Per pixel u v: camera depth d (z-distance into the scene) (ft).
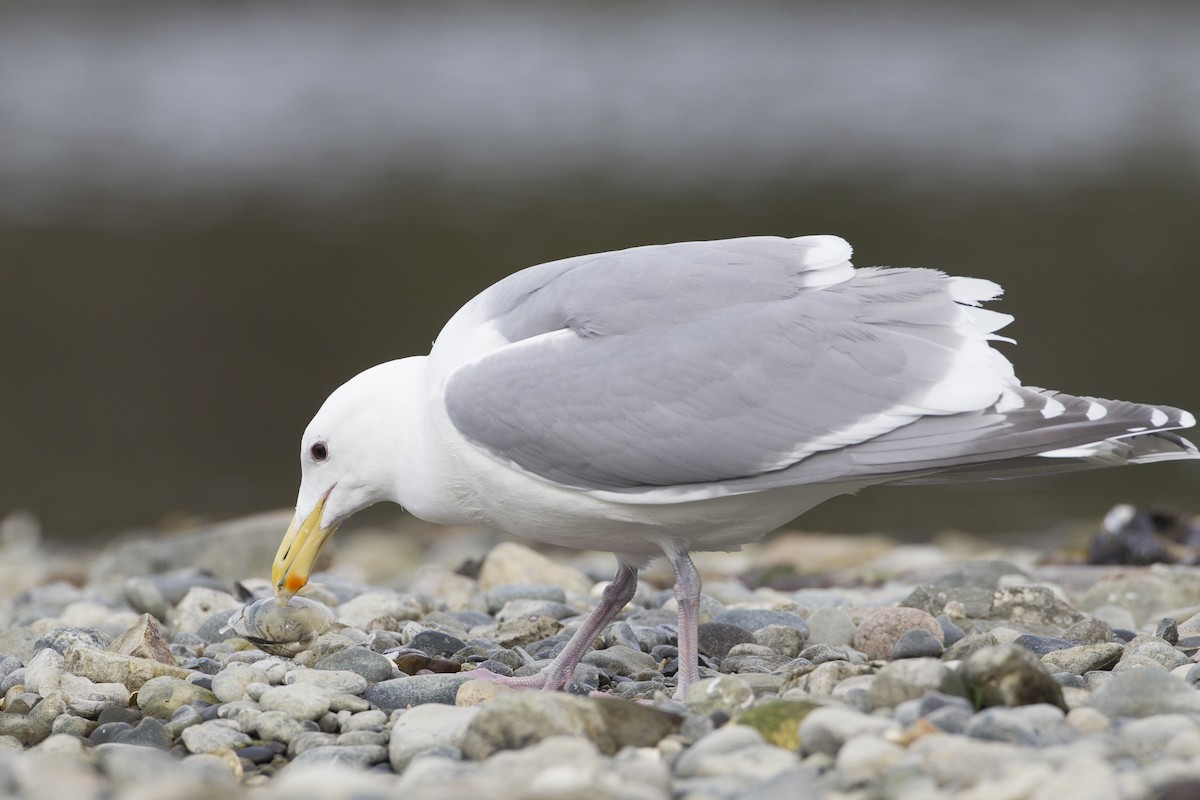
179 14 263.49
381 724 23.72
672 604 34.04
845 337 24.32
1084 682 25.00
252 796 17.60
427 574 38.52
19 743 23.89
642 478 24.25
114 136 162.81
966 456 23.38
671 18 275.39
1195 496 63.87
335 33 257.34
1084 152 148.46
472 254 110.93
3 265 107.14
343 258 109.81
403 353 89.66
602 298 25.03
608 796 17.52
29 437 78.74
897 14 271.08
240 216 123.03
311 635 28.86
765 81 210.59
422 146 159.63
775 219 121.08
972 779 18.60
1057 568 39.70
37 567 53.42
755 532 25.48
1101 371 78.79
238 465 75.31
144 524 66.69
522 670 27.40
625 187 134.82
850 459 23.85
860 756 19.19
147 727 23.70
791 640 28.73
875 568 43.96
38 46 231.09
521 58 235.61
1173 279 98.12
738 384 24.14
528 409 24.36
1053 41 237.86
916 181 135.54
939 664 22.15
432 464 25.34
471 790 18.07
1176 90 190.08
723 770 19.74
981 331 24.47
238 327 94.27
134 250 111.86
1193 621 30.17
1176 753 19.75
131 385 86.07
